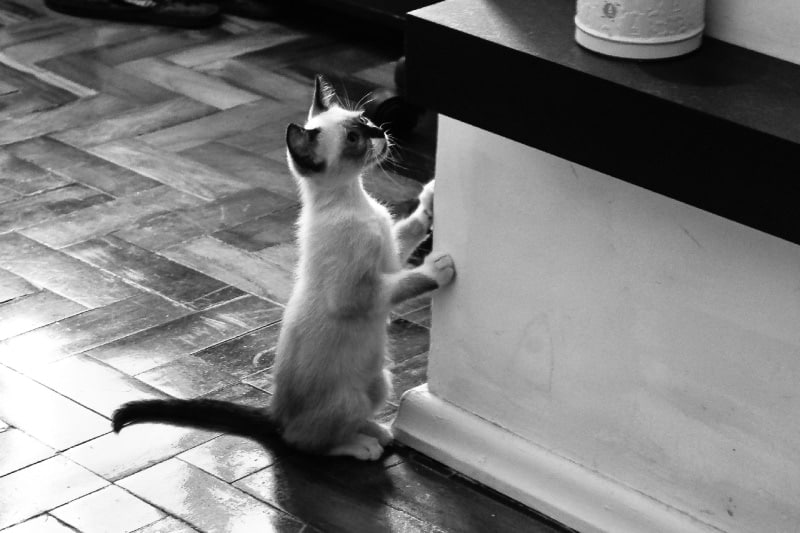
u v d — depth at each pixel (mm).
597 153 2096
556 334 2660
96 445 2951
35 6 6031
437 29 2242
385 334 2920
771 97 1985
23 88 5133
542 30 2248
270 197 4293
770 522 2432
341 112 2902
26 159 4531
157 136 4750
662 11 2096
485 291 2770
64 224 4078
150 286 3723
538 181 2559
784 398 2318
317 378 2820
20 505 2732
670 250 2389
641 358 2521
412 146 4734
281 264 3865
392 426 3023
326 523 2691
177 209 4195
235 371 3311
